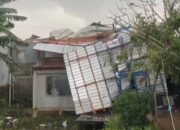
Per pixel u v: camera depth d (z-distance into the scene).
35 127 24.45
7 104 30.38
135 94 19.80
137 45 17.61
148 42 16.16
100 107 23.88
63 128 24.16
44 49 29.38
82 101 24.30
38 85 29.03
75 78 24.72
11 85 31.98
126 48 22.22
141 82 20.28
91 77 24.41
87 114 24.03
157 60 15.33
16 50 33.47
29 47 33.41
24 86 32.56
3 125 24.59
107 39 24.59
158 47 15.63
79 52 24.89
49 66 29.03
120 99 19.88
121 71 23.19
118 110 19.75
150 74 21.47
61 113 27.81
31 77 32.56
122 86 23.33
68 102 28.64
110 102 23.70
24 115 27.19
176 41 15.20
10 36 26.31
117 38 23.81
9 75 32.88
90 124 22.31
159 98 22.41
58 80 28.97
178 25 16.06
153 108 19.22
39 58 30.20
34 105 28.78
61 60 29.77
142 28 16.36
